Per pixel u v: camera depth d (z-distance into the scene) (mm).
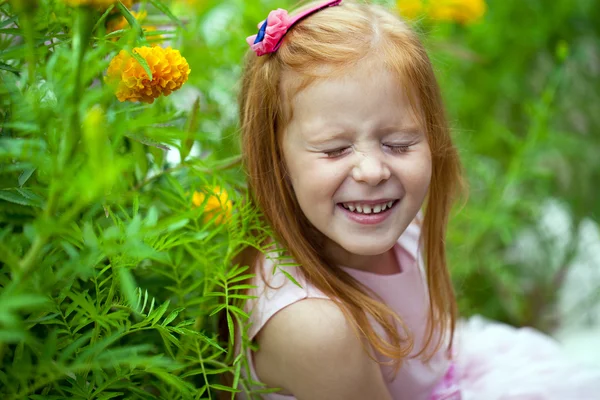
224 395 932
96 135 421
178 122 957
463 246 1438
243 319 833
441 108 892
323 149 766
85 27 494
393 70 761
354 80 747
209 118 1081
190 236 735
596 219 1874
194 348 734
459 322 1305
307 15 824
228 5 1377
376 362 835
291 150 799
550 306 1913
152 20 844
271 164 844
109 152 505
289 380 821
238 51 1230
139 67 626
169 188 818
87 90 612
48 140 539
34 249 456
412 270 965
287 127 800
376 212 790
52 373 518
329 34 779
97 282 675
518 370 1142
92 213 591
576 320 1976
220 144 1034
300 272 834
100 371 613
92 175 438
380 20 817
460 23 1449
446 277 1020
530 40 1798
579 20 1846
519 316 1721
